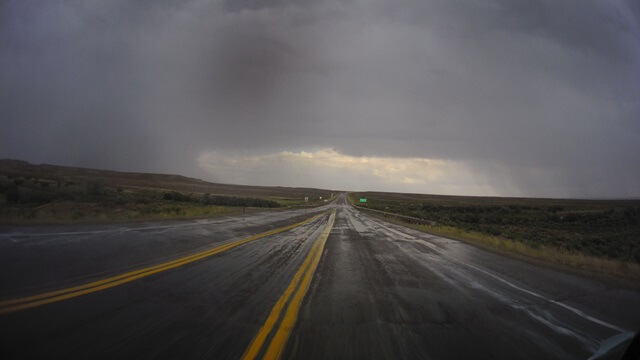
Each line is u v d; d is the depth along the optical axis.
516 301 6.97
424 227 28.02
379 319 5.40
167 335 4.27
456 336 4.81
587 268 11.85
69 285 6.04
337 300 6.38
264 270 8.77
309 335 4.58
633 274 11.03
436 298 6.89
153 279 6.99
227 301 5.89
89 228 13.80
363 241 16.84
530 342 4.69
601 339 4.91
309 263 10.16
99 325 4.41
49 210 18.92
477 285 8.33
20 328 4.12
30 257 7.94
